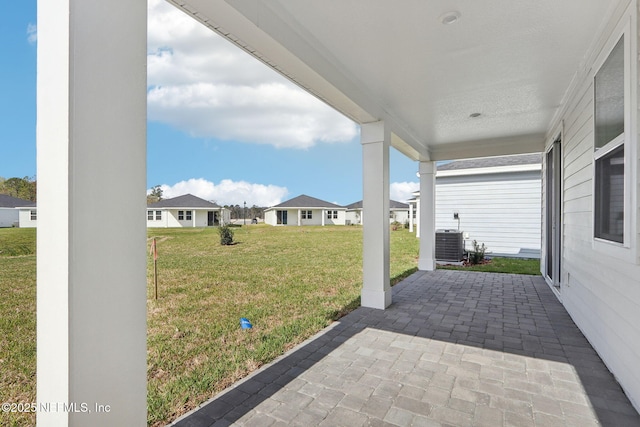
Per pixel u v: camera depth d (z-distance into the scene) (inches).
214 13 87.2
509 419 83.4
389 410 87.4
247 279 273.3
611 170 106.1
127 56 60.9
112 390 58.8
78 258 54.1
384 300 182.1
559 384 100.4
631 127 87.1
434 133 251.3
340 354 122.8
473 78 150.4
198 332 148.8
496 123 223.5
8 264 332.2
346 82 145.6
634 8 84.7
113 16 58.9
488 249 414.9
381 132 183.0
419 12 101.9
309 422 82.4
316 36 116.0
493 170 404.2
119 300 59.7
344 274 294.2
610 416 84.6
